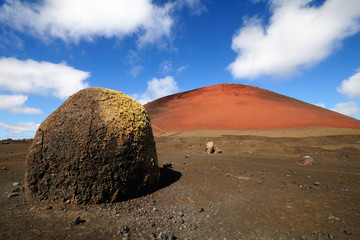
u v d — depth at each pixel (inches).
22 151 462.0
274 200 172.1
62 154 156.7
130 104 193.5
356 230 118.3
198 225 130.9
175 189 196.9
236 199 175.2
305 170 312.5
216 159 424.8
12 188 193.3
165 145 709.3
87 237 111.5
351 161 412.2
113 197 161.9
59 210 143.8
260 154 525.0
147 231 121.6
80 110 170.1
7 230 112.5
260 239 115.0
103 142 160.4
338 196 175.2
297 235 117.6
